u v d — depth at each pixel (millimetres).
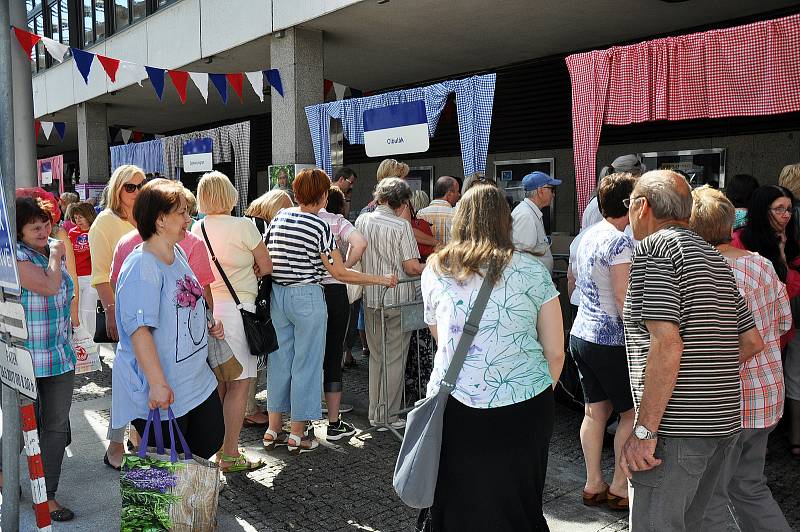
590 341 3650
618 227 3600
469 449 2615
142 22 11945
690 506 2629
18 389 2664
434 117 6688
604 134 9820
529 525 2697
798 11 7426
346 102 7812
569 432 5094
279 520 3797
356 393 6324
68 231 7098
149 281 3092
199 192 4285
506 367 2598
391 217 4988
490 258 2621
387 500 4043
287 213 4566
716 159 8625
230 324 4211
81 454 4852
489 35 8859
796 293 4230
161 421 3227
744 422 2891
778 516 3021
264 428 5414
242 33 9375
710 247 2494
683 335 2371
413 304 4926
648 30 8562
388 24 8367
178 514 2949
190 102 14266
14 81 5098
